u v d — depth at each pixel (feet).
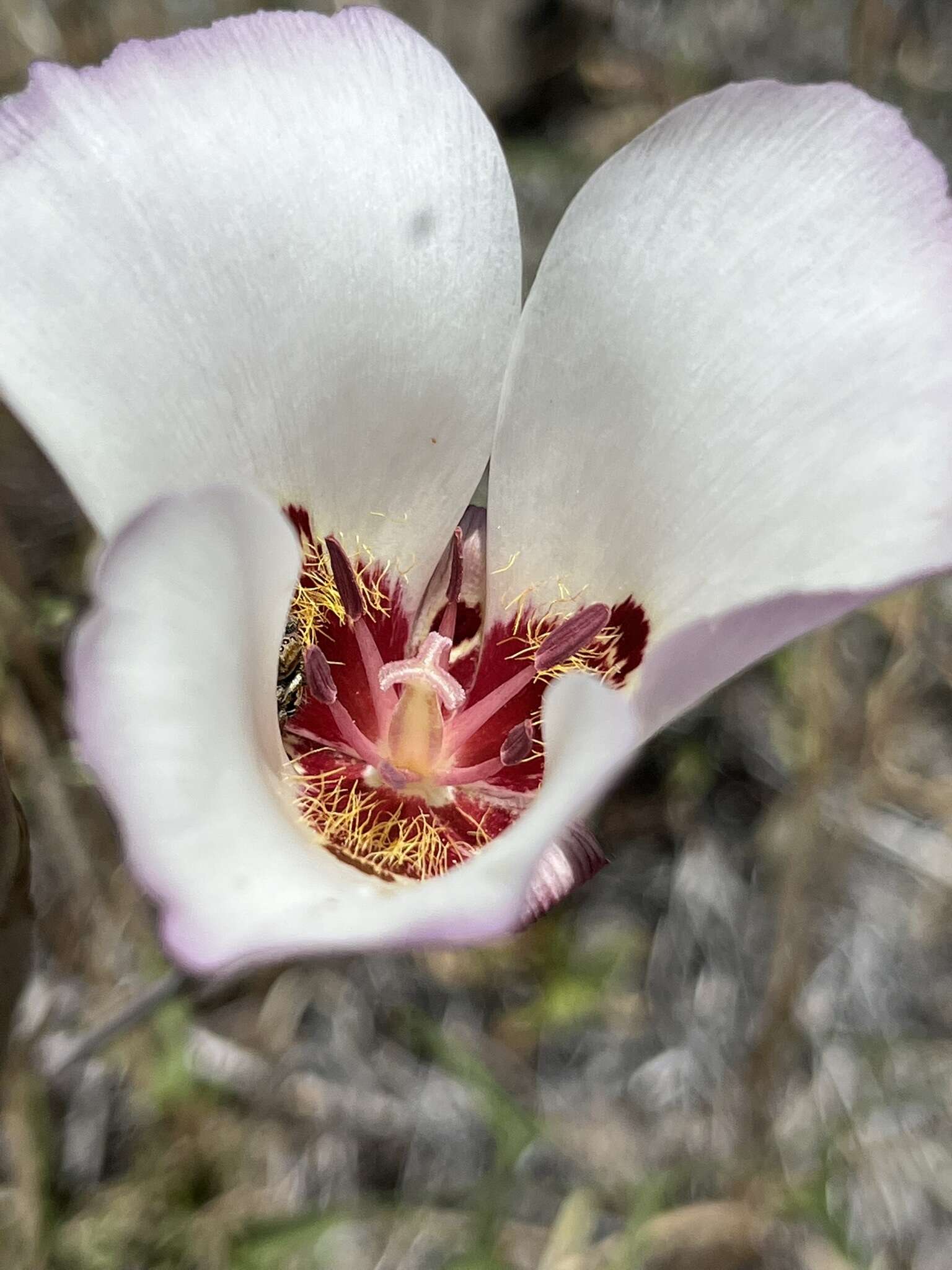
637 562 0.33
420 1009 0.60
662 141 0.31
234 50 0.30
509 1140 0.48
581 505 0.34
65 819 0.49
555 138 0.73
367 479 0.35
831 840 0.59
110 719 0.20
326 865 0.25
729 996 0.62
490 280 0.33
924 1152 0.59
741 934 0.63
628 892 0.64
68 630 0.54
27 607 0.52
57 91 0.28
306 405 0.32
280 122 0.31
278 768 0.28
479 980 0.59
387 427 0.34
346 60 0.32
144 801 0.20
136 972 0.53
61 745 0.52
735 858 0.65
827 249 0.30
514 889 0.20
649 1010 0.62
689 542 0.32
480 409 0.34
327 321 0.32
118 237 0.28
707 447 0.31
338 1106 0.57
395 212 0.32
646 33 0.76
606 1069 0.61
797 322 0.30
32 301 0.27
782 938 0.51
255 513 0.24
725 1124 0.59
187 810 0.21
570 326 0.33
